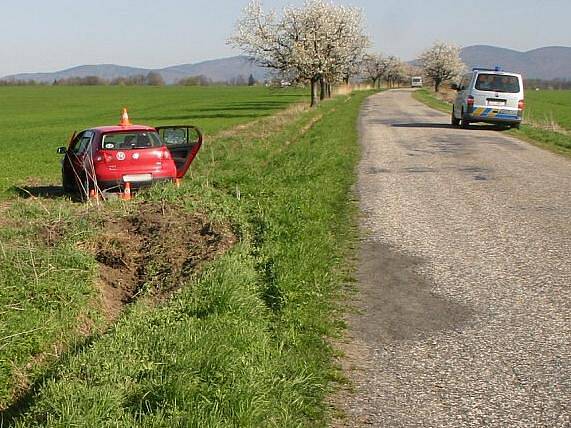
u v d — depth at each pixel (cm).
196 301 598
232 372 448
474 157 1714
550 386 463
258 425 398
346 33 5009
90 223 898
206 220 915
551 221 961
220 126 3506
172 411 402
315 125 2675
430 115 3638
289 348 526
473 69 2698
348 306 634
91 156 1284
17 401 538
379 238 883
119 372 460
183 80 16750
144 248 826
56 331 612
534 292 659
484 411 429
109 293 729
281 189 1127
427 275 723
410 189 1248
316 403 444
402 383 473
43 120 5244
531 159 1669
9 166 2064
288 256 738
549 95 9250
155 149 1304
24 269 694
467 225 947
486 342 541
